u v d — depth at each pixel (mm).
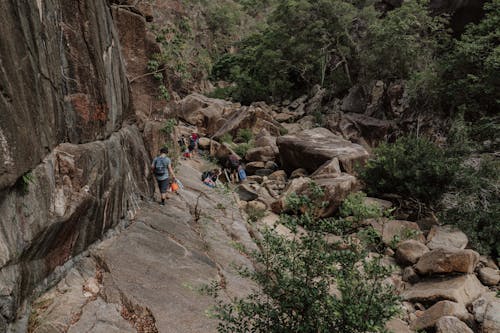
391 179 12469
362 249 3248
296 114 31875
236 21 62625
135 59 9148
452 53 22000
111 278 4535
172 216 7461
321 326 2777
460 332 5648
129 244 5453
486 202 10547
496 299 6766
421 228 10805
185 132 21531
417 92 21812
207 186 11297
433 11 26906
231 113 26547
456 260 7289
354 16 30438
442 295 6648
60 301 3744
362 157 14250
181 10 36031
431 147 12617
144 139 8938
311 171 15305
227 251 6754
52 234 3662
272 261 3301
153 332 3895
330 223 3229
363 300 2758
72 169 4152
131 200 6746
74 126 4551
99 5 5676
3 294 2799
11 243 2854
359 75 30125
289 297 2953
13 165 2773
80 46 4773
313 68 35719
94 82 5145
